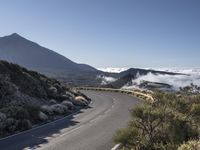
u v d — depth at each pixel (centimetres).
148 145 1208
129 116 3062
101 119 2919
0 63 4184
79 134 2164
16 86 3853
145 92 6319
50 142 1902
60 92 5053
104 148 1709
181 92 3188
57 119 3017
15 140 1980
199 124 1546
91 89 9844
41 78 5044
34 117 2802
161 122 1326
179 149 1005
